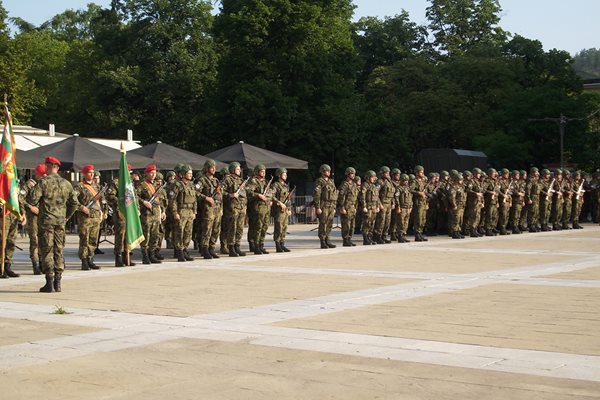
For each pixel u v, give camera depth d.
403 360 8.56
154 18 58.62
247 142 49.94
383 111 58.09
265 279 15.78
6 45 49.34
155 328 10.56
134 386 7.66
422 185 26.33
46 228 14.16
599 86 80.50
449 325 10.54
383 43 74.88
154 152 27.84
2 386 7.72
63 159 24.78
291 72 51.56
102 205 19.64
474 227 28.06
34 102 66.50
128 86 55.38
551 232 30.52
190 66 56.88
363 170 53.69
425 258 19.78
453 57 73.38
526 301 12.56
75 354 9.05
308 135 50.09
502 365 8.30
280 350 9.12
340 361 8.55
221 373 8.10
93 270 17.94
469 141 62.09
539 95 55.62
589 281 14.98
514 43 66.00
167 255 21.73
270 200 22.00
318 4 55.69
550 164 57.44
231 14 51.00
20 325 10.91
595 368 8.13
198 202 20.61
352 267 17.83
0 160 15.88
